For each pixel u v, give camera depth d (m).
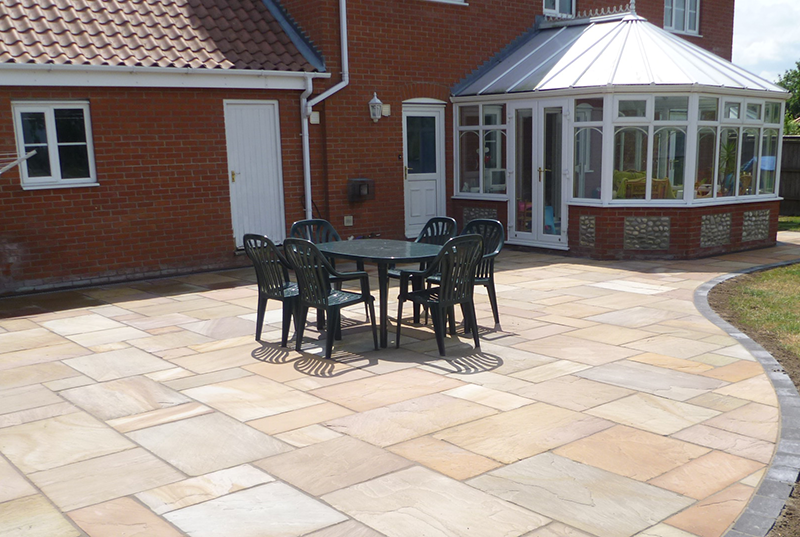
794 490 3.51
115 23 9.70
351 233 11.60
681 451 3.98
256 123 10.51
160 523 3.27
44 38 8.94
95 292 8.89
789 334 6.47
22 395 5.10
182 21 10.36
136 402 4.91
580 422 4.41
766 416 4.47
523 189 11.80
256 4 11.53
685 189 10.48
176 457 4.00
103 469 3.86
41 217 8.78
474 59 12.79
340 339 6.49
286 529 3.20
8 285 8.66
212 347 6.32
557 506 3.38
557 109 11.08
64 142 8.91
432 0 12.04
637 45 11.22
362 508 3.38
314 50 11.09
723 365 5.54
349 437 4.23
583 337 6.43
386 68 11.65
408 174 12.38
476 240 5.88
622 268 10.02
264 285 6.39
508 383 5.18
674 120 10.34
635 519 3.26
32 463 3.95
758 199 11.50
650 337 6.39
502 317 7.26
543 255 11.39
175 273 9.96
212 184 10.15
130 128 9.31
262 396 4.99
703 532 3.14
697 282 8.89
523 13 13.41
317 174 11.22
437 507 3.38
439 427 4.36
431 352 6.05
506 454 3.96
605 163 10.55
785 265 10.16
